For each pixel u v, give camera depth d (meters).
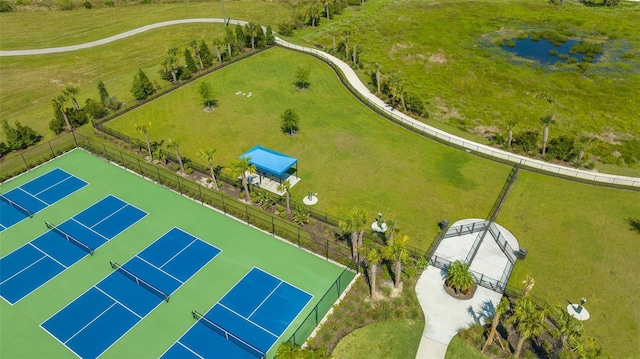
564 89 79.31
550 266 42.50
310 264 43.44
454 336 36.22
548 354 33.97
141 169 56.97
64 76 84.06
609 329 36.41
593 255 43.69
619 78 82.81
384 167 57.34
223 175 56.06
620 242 45.25
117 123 68.06
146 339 36.38
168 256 44.47
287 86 79.19
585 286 40.38
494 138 64.50
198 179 55.53
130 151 61.44
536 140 61.53
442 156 59.56
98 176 56.50
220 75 83.69
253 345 35.78
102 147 62.31
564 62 90.19
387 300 39.34
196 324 37.59
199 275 42.28
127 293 40.50
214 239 46.59
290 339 35.75
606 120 69.94
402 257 37.25
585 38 102.25
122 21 115.06
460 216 48.94
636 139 65.31
